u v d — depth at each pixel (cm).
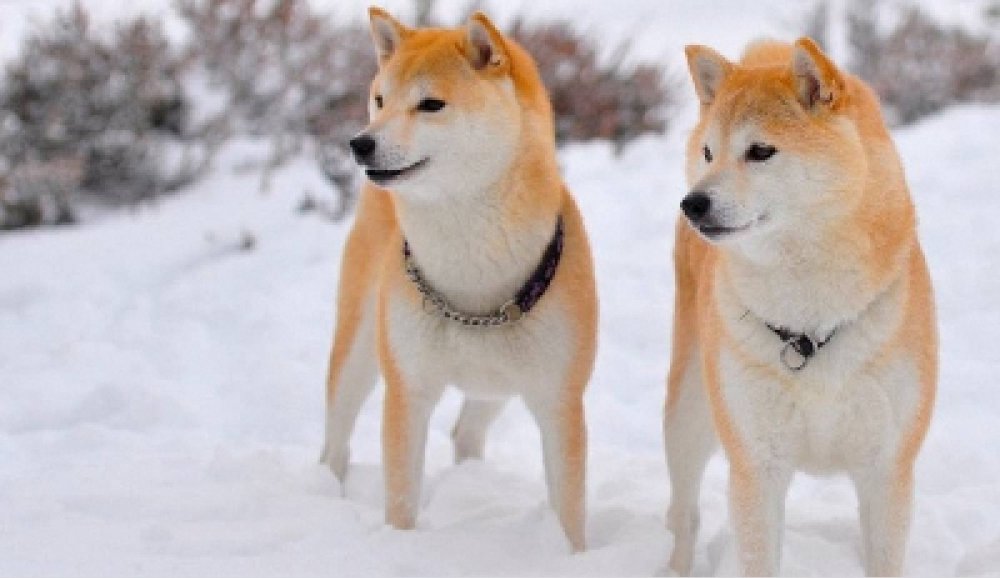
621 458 813
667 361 994
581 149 1565
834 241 525
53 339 1038
